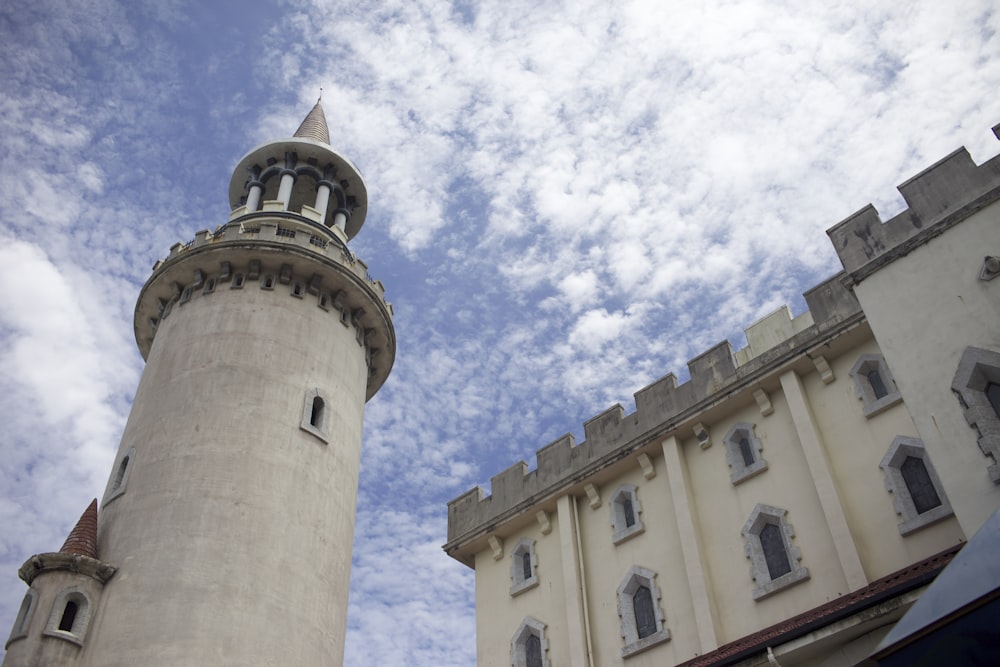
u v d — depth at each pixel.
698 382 29.33
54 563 28.08
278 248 37.03
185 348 34.69
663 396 30.16
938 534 21.77
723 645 24.33
